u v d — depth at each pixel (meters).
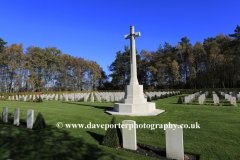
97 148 5.12
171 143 4.38
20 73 42.78
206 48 42.47
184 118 9.13
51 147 5.25
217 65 40.94
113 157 4.48
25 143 5.64
